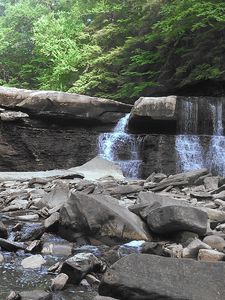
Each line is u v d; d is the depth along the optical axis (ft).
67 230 16.81
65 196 23.25
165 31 59.52
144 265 9.91
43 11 100.53
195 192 25.75
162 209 15.96
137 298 9.33
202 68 58.18
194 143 46.29
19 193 28.12
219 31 59.88
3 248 15.17
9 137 49.60
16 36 96.32
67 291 10.91
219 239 14.60
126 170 47.73
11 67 97.19
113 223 16.17
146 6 67.46
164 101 48.55
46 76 81.56
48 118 51.19
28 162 50.24
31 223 19.24
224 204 21.56
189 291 9.20
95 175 42.22
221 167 44.78
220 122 48.73
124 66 73.67
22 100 49.78
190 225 15.31
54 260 13.96
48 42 79.46
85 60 76.69
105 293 9.70
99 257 14.29
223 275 9.57
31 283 11.53
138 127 51.21
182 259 10.10
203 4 53.52
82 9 86.02
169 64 65.36
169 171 46.24
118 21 73.41
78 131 52.21
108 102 52.85
